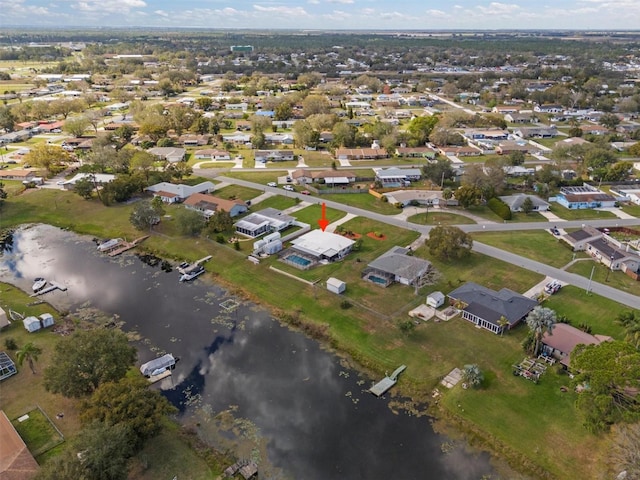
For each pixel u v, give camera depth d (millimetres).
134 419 53469
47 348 75625
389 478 54656
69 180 148875
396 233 115375
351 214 127062
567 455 55969
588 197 133500
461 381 67750
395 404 65438
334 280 90875
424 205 133250
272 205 132875
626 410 53625
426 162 179500
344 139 197000
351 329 80188
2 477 50500
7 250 111562
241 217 123375
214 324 83750
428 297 85375
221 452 58031
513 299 83000
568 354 69375
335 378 70688
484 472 55125
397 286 92375
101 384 59125
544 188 139625
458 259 101938
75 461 47906
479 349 74125
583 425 57000
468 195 126062
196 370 72500
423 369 70875
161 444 58719
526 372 68312
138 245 112500
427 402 65500
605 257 99125
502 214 123438
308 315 84500
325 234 109500
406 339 77062
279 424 62312
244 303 89625
